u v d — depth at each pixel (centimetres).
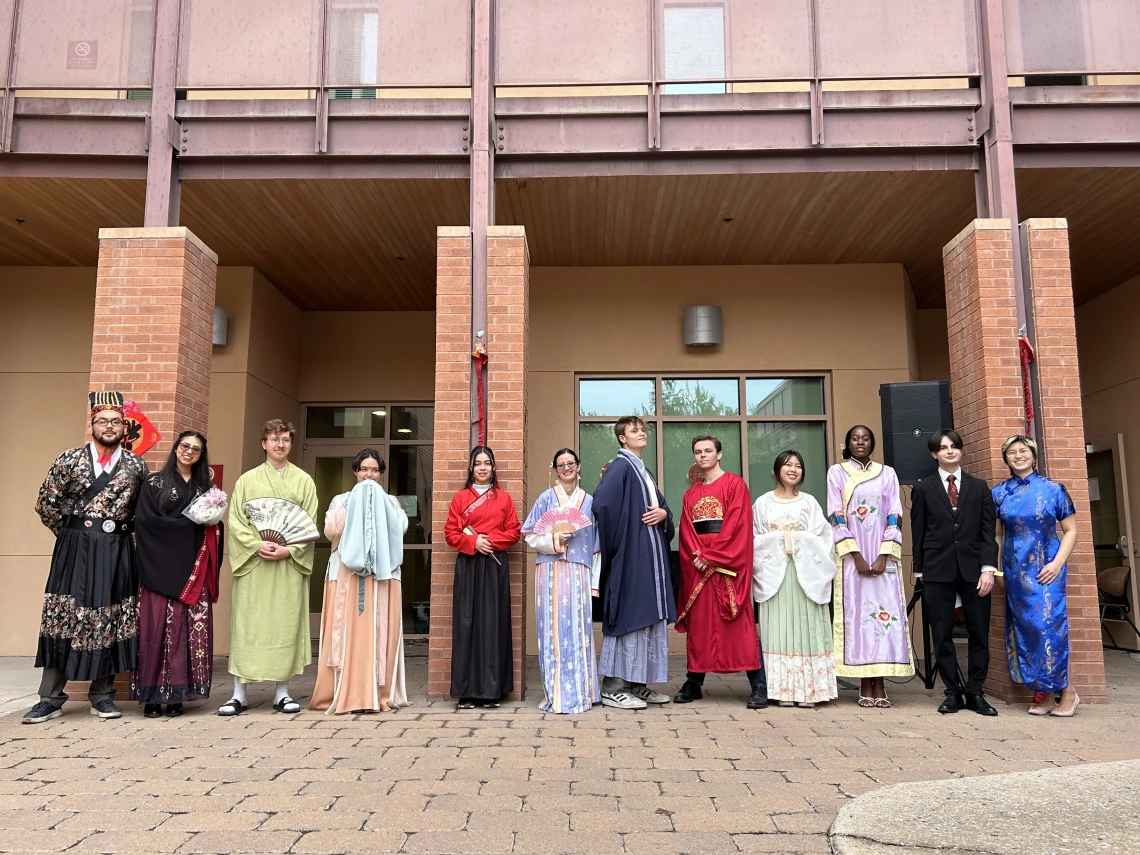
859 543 508
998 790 315
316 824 283
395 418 924
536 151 605
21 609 781
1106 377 885
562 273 827
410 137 609
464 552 505
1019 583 486
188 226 716
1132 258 791
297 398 914
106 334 569
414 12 618
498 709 496
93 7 620
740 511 509
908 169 606
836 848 259
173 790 324
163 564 470
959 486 498
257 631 485
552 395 809
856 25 609
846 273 822
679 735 419
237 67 614
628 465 519
